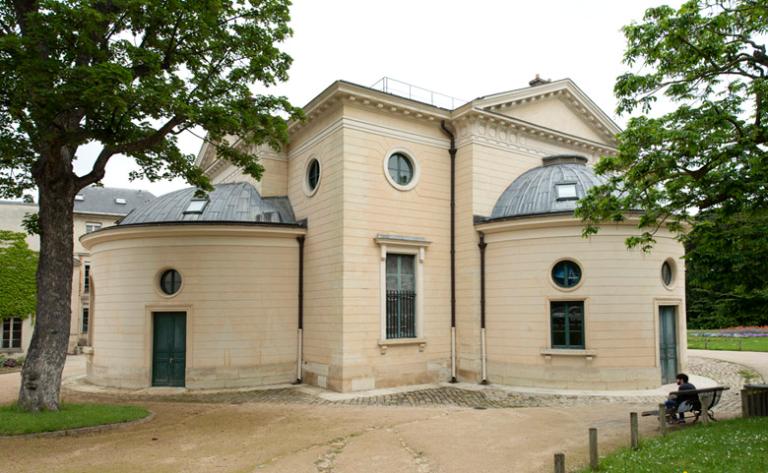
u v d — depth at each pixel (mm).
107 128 11766
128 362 17500
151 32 12359
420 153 18453
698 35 10289
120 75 10156
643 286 16359
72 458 9031
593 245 16344
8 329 31812
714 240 10641
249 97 13609
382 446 9719
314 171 18812
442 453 9258
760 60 10375
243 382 17078
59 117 12141
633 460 8062
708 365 21406
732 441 8695
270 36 13398
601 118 22328
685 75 10938
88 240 19250
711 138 10344
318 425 11430
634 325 16141
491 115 18672
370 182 17156
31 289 32188
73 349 36844
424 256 18047
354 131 17031
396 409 13328
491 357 17578
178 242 17391
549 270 16672
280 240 18125
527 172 19469
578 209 12656
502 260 17578
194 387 16781
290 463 8750
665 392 15609
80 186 12805
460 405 14062
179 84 12242
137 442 10078
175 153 14625
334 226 16828
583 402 14320
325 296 16984
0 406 12539
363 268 16609
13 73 10141
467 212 18406
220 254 17375
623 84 11016
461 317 18250
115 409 12352
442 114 18641
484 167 18688
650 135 10766
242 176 23125
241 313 17297
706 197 11156
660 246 16875
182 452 9391
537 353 16594
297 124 19094
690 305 40906
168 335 17469
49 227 12336
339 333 16109
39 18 10172
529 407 13617
